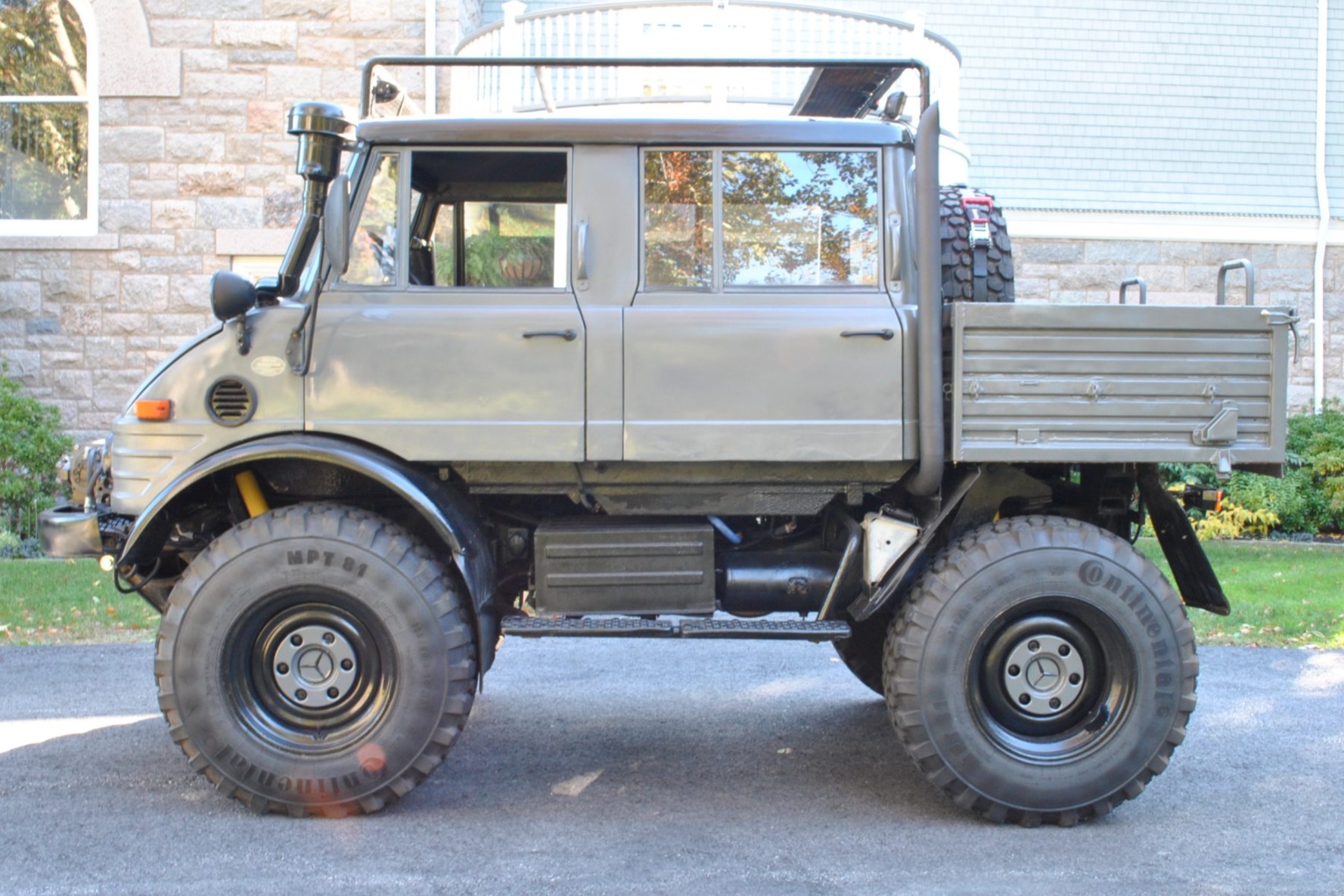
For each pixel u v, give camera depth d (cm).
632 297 432
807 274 440
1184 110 1409
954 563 420
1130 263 1363
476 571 423
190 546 472
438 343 422
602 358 423
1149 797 454
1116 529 499
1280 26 1427
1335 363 1390
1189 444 414
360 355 422
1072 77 1400
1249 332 416
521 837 403
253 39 1171
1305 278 1384
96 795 443
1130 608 416
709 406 425
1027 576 415
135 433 423
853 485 449
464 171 440
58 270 1174
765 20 1138
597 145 435
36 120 1195
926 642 415
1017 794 413
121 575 455
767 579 468
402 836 402
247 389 421
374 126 429
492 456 422
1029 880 367
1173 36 1418
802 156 441
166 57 1165
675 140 435
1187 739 533
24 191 1201
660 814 430
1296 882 367
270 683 418
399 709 410
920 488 427
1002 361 413
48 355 1177
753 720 564
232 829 407
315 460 443
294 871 369
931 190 414
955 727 414
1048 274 1358
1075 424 413
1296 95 1422
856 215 442
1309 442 1245
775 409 425
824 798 449
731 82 1136
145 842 394
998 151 1380
